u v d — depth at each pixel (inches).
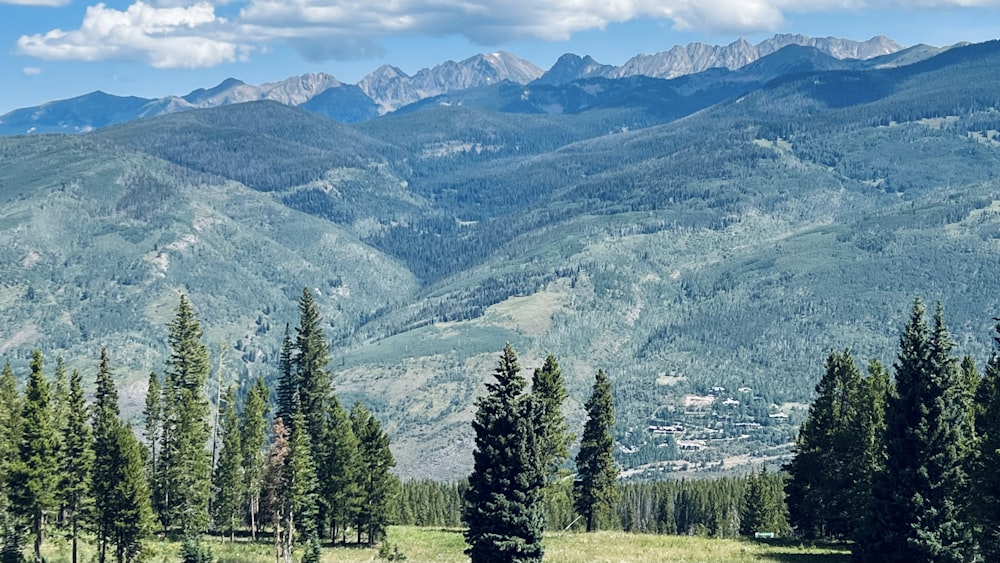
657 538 4003.4
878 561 3147.1
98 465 3533.5
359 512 4333.2
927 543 3019.2
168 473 4451.3
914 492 3065.9
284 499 4003.4
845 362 4119.1
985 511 2908.5
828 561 3329.2
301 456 3941.9
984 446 2908.5
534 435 3157.0
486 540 3095.5
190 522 4399.6
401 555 3809.1
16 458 3543.3
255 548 4158.5
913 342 3132.4
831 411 4040.4
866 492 3631.9
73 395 3710.6
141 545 3661.4
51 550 3865.7
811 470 4138.8
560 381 4178.2
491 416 3139.8
